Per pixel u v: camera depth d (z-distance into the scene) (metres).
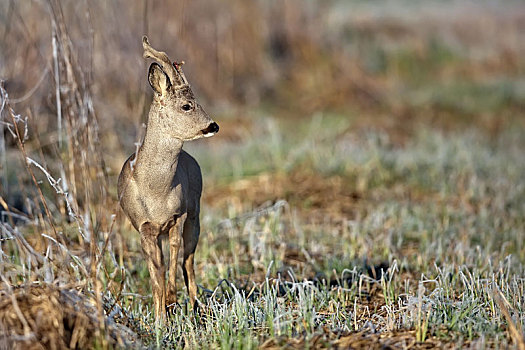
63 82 10.45
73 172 9.70
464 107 24.70
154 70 7.62
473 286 8.51
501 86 26.64
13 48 12.95
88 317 6.75
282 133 19.23
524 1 39.03
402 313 7.86
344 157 16.06
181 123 7.61
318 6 27.22
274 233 11.93
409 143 19.05
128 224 11.45
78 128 9.91
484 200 14.03
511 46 31.08
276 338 7.00
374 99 25.14
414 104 24.75
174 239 8.04
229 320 7.49
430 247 10.95
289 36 26.16
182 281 9.70
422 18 33.41
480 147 18.12
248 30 24.69
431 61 29.61
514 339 6.80
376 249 11.27
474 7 36.78
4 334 6.15
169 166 7.71
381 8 35.28
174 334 7.52
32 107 12.38
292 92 24.81
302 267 10.64
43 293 6.74
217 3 23.69
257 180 15.02
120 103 15.18
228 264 10.54
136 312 8.14
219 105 22.31
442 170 15.77
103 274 8.91
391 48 29.34
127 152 14.37
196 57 22.44
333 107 24.06
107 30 15.54
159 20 19.55
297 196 14.34
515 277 8.95
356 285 9.53
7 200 11.27
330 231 12.38
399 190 14.73
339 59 26.30
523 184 14.79
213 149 17.31
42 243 9.45
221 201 13.95
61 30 9.87
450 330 7.23
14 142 12.62
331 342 6.88
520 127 22.31
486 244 11.52
